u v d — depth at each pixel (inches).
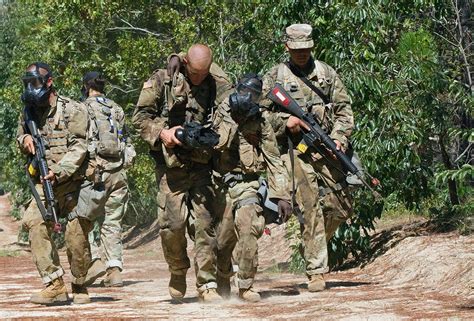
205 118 557.0
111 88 1587.1
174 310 539.8
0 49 2618.1
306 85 621.6
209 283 566.6
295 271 779.4
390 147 740.0
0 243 2240.4
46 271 589.6
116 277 753.6
